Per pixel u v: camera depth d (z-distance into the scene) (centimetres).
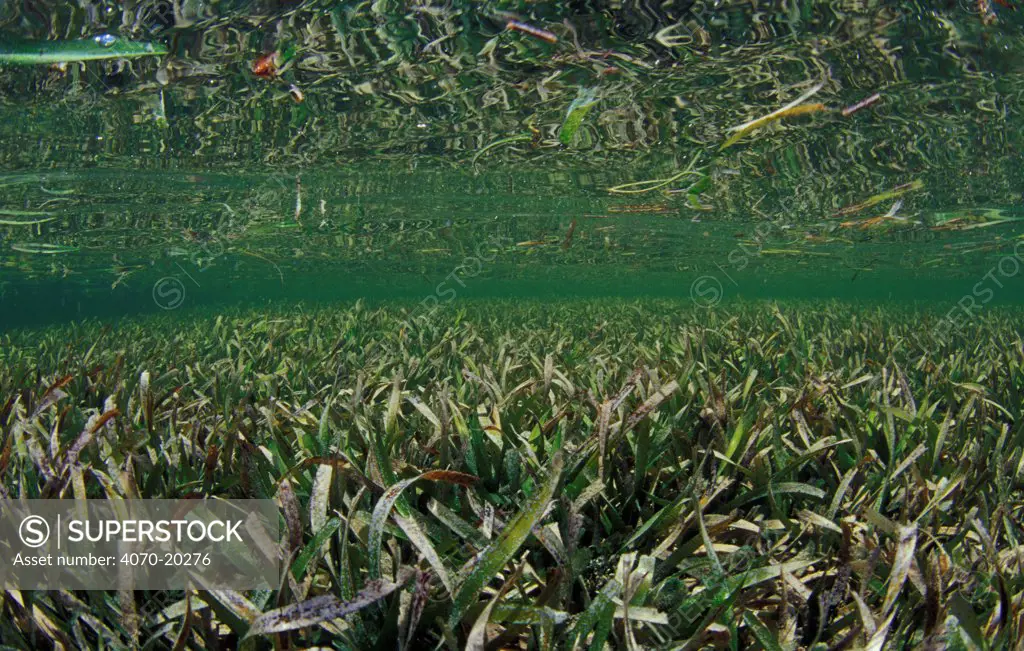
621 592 187
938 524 238
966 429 342
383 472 238
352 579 195
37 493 254
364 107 834
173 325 1315
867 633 175
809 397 311
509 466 254
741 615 185
